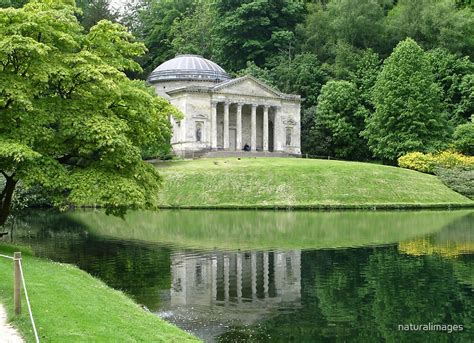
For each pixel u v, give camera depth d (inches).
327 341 762.8
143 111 1336.1
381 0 5797.2
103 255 1425.9
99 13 5118.1
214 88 4360.2
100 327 660.1
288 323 846.5
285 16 5792.3
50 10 1221.1
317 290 1045.8
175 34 5974.4
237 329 815.7
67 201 1248.8
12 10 1186.0
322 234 1840.6
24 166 1154.7
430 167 3545.8
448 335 786.8
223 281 1122.0
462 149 3836.1
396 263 1294.3
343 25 5300.2
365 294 1010.7
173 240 1720.0
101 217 2561.5
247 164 3437.5
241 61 5605.3
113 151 1201.4
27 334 601.3
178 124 4375.0
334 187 3046.3
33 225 2215.8
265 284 1096.2
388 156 3941.9
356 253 1443.2
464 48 4943.4
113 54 1389.0
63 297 775.7
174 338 690.2
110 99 1296.8
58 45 1284.4
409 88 3880.4
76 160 1309.1
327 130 4626.0
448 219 2311.8
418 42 5103.3
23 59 1192.8
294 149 4680.1
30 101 1147.9
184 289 1053.8
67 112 1208.8
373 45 5339.6
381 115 3991.1
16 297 662.5
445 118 4116.6
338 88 4490.7
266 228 2021.4
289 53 5270.7
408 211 2743.6
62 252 1471.5
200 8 6220.5
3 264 974.4
